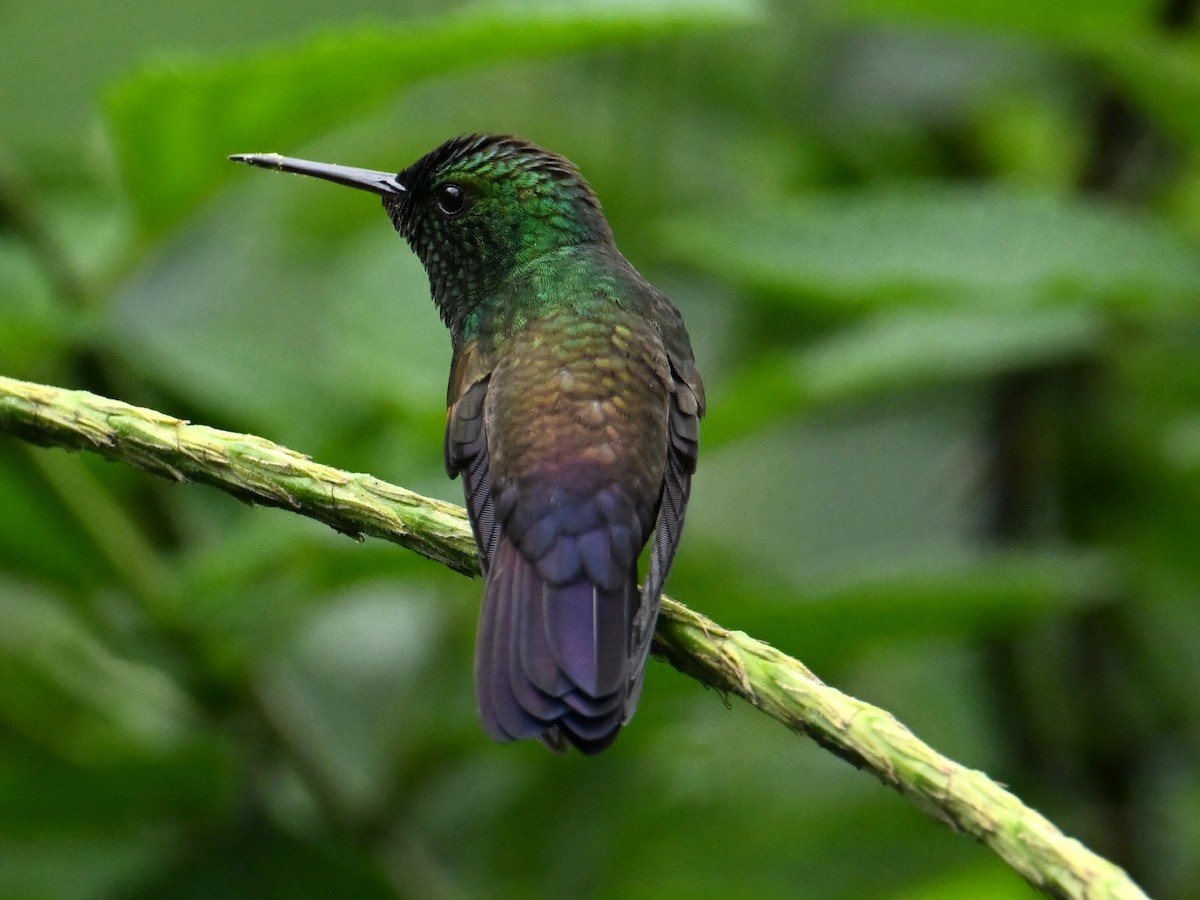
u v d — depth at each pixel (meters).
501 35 8.37
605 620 6.67
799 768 11.21
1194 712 11.44
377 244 10.52
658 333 8.00
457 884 10.24
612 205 12.16
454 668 10.14
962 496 12.37
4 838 9.49
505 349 7.90
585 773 10.52
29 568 8.99
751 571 12.07
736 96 12.52
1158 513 11.62
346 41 8.34
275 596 8.91
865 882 10.41
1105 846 11.27
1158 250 9.95
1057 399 11.77
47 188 11.99
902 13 10.48
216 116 8.82
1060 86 12.16
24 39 14.01
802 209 10.11
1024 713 11.49
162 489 9.88
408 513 6.52
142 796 9.09
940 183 12.82
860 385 9.51
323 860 9.02
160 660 9.08
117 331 9.52
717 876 10.43
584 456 7.12
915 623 9.06
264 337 11.30
